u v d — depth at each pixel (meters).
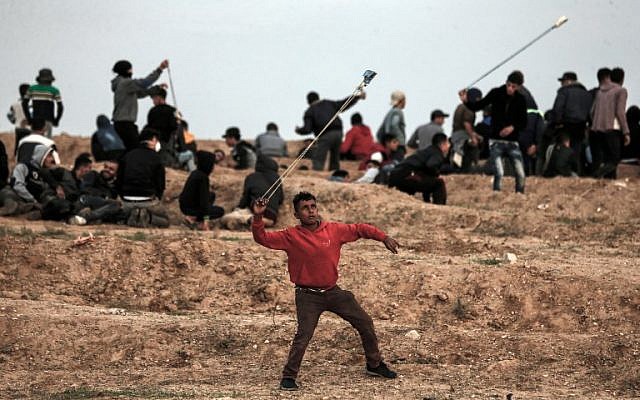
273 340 28.38
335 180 58.53
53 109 63.88
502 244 39.78
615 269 34.59
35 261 35.03
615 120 57.00
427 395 23.95
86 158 48.47
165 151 58.56
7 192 46.50
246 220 45.66
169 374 26.34
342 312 25.00
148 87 52.50
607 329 30.73
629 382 25.50
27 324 28.58
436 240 40.44
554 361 27.06
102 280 34.62
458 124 62.72
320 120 65.69
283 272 34.69
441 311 32.28
